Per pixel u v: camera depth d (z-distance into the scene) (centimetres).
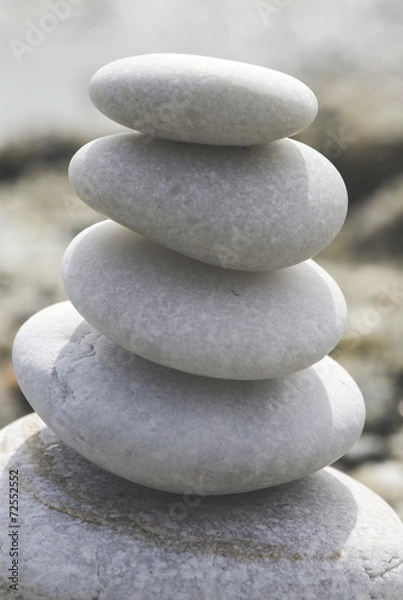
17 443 211
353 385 206
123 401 178
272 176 173
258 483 179
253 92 164
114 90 168
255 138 170
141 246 187
